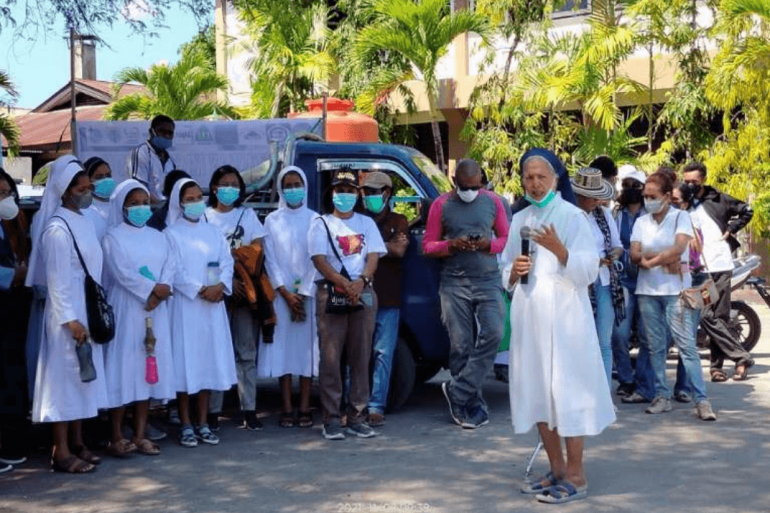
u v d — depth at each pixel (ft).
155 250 24.89
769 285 54.60
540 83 52.01
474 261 26.96
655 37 49.83
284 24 57.72
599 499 20.61
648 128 55.83
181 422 25.98
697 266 30.48
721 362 33.83
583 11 58.65
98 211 25.61
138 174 31.99
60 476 23.06
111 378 24.47
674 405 30.04
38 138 77.56
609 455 24.12
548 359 20.06
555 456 20.83
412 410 29.91
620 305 28.66
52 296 22.61
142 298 24.49
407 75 56.39
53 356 22.81
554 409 20.21
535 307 20.24
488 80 56.18
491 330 27.07
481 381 27.40
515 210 28.50
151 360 24.59
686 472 22.54
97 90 87.10
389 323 27.99
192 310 25.75
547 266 20.26
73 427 24.00
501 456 24.31
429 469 23.18
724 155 48.26
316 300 26.25
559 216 20.20
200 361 25.77
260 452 25.11
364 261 26.32
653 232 28.60
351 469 23.29
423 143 69.41
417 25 54.08
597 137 51.47
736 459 23.63
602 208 28.91
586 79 50.01
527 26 53.98
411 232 29.17
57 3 31.89
